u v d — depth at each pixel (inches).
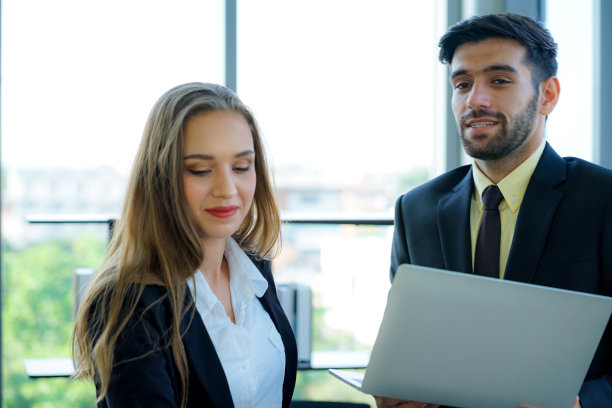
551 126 107.4
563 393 53.2
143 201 52.9
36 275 137.4
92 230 139.3
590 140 105.3
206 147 51.5
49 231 137.2
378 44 129.6
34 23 127.5
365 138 131.3
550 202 61.6
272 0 125.3
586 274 59.7
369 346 122.3
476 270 64.1
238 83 125.0
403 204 71.2
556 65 64.1
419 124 131.6
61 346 138.7
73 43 127.8
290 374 59.7
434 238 67.6
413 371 51.7
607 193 60.7
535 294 49.3
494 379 52.0
